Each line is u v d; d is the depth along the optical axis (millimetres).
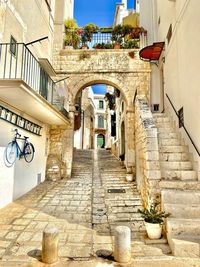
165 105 8500
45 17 9242
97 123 31984
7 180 5672
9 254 3270
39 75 6949
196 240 3293
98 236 3930
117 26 10938
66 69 10312
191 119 5355
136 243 3623
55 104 8203
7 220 4609
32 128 7465
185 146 5609
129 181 8203
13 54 5988
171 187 4473
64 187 7602
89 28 10961
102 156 14727
